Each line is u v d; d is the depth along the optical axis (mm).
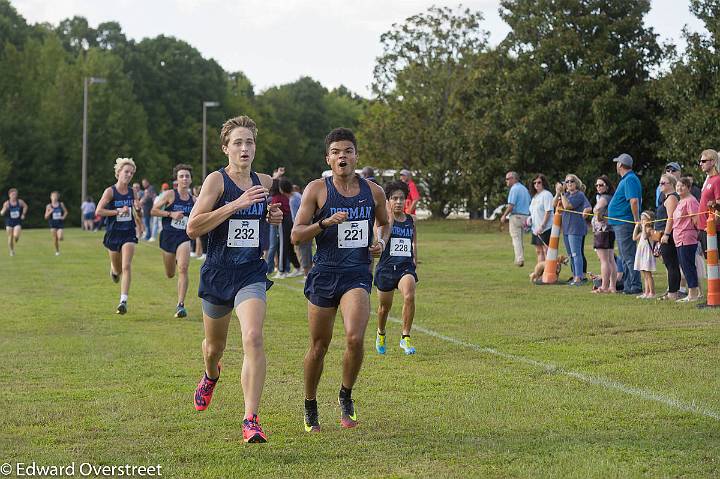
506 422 5957
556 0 38906
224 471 4887
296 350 9055
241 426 5922
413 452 5250
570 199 15477
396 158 48844
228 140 5852
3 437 5633
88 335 10047
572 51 37625
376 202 6055
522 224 18531
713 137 31250
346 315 5695
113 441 5543
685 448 5258
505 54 40031
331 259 5797
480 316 11414
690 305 12172
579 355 8531
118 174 11711
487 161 39312
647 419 5996
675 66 33750
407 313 8812
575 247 15414
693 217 12250
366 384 7273
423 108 48500
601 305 12391
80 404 6523
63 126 65062
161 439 5586
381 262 8773
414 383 7301
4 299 13766
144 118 72500
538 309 12062
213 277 5715
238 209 5496
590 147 37125
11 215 24188
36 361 8359
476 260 21406
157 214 11523
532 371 7762
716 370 7691
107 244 11883
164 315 11859
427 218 50062
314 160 101562
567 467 4871
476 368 7941
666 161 33812
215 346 5914
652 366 7914
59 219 24406
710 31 32688
